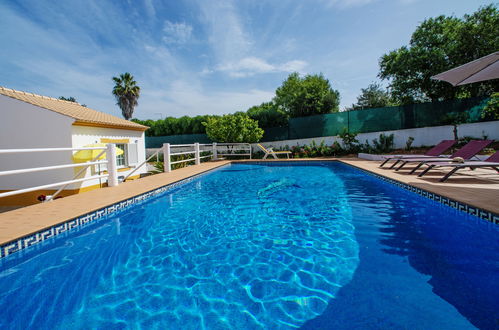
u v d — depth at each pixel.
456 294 2.03
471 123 11.99
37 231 3.10
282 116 17.20
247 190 6.59
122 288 2.31
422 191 4.78
